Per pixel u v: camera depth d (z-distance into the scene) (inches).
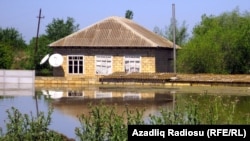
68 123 663.8
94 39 1750.7
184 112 336.2
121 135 313.0
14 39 3157.0
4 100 1021.8
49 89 1406.3
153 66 1681.8
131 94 1221.7
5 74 1578.5
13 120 346.0
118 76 1598.2
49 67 2046.0
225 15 2385.6
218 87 1421.0
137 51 1695.4
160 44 1745.8
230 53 1765.5
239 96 1120.2
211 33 1830.7
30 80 1589.6
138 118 327.6
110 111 377.4
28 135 334.3
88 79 1620.3
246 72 1771.7
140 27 2007.9
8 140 333.7
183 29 2869.1
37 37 2331.4
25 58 2348.7
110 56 1721.2
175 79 1519.4
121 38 1731.1
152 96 1147.9
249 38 1756.9
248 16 2267.5
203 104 411.8
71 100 1038.4
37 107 875.4
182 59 1766.7
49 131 359.3
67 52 1755.7
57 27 2982.3
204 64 1743.4
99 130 328.8
